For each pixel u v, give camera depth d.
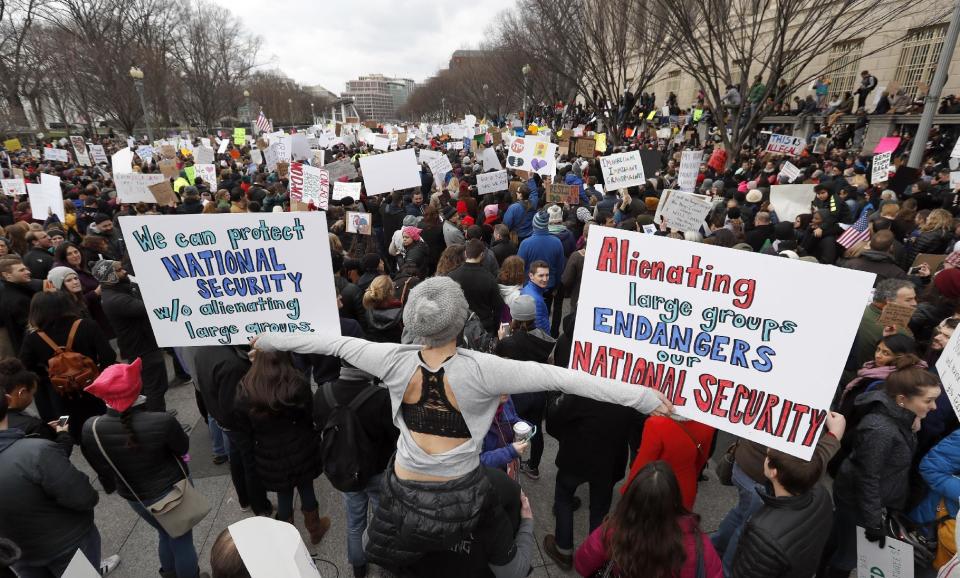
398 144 18.53
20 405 2.91
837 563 2.93
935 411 3.09
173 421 2.76
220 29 51.31
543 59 21.77
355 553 3.03
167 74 39.72
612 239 2.38
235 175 14.42
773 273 2.10
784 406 2.15
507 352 3.44
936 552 2.73
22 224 6.79
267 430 3.00
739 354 2.22
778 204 7.89
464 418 1.73
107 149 27.00
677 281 2.29
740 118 13.28
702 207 6.29
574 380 1.85
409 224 7.33
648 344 2.40
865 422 2.66
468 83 50.84
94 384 2.51
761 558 2.07
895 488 2.68
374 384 2.76
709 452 2.84
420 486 1.71
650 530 1.88
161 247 2.64
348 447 2.66
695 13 13.73
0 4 32.16
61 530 2.54
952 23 9.43
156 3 40.66
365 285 5.25
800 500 2.13
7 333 4.86
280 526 1.42
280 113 74.81
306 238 2.75
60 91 38.34
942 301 4.46
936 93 9.85
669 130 19.75
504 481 2.19
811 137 17.17
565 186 7.91
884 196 7.78
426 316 1.67
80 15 35.53
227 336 2.85
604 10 18.58
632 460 3.88
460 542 1.92
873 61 18.28
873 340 3.94
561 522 3.23
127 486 2.71
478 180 9.09
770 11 17.23
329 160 19.95
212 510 3.85
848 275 1.96
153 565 3.37
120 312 4.38
